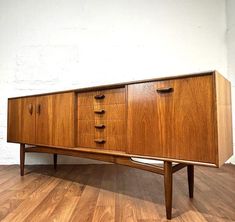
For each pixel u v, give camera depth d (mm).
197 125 782
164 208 948
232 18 1851
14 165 1902
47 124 1305
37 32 1985
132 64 1965
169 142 845
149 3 1968
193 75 789
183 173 1580
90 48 1972
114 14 1974
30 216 866
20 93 1962
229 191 1172
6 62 1973
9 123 1590
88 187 1259
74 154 1205
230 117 1009
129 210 925
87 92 1146
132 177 1484
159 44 1967
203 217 856
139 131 926
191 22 1966
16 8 1994
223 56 1950
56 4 1987
